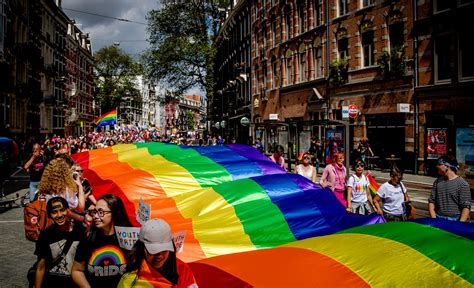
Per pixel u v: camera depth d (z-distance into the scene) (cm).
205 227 552
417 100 2114
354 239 379
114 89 8500
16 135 3575
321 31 2861
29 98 4012
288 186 659
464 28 1895
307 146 2530
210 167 750
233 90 5169
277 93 3559
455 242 352
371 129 2422
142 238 311
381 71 2330
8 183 1961
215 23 5012
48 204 427
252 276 321
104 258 375
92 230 392
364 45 2492
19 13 3600
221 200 609
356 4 2522
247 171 765
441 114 2000
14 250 826
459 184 639
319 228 574
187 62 4822
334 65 2638
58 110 5534
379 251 345
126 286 313
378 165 2339
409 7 2158
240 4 4484
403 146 2211
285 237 565
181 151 885
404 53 2184
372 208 866
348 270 318
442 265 318
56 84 5469
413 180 1861
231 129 5328
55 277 421
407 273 311
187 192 655
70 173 567
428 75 2061
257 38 4088
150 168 733
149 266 315
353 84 2534
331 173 943
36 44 4359
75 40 6744
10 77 3272
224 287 316
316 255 349
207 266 362
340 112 2656
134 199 638
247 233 557
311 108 2997
